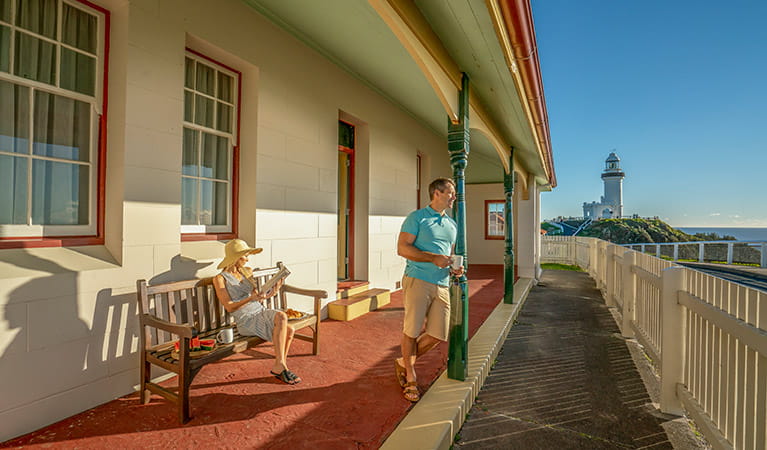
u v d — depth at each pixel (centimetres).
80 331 258
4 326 221
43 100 267
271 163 429
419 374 347
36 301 235
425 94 611
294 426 248
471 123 429
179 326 246
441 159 1005
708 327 266
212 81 393
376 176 670
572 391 349
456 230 323
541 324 601
